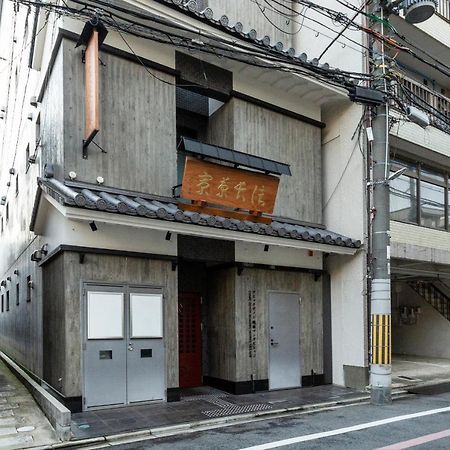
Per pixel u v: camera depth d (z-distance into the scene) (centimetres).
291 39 1271
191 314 1061
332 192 1155
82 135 823
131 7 830
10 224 1636
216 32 912
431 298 1714
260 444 613
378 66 929
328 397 936
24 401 852
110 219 740
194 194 871
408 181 1299
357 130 1104
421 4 862
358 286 1066
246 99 1032
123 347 819
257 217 963
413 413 797
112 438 646
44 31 971
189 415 765
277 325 1034
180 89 991
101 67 848
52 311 868
